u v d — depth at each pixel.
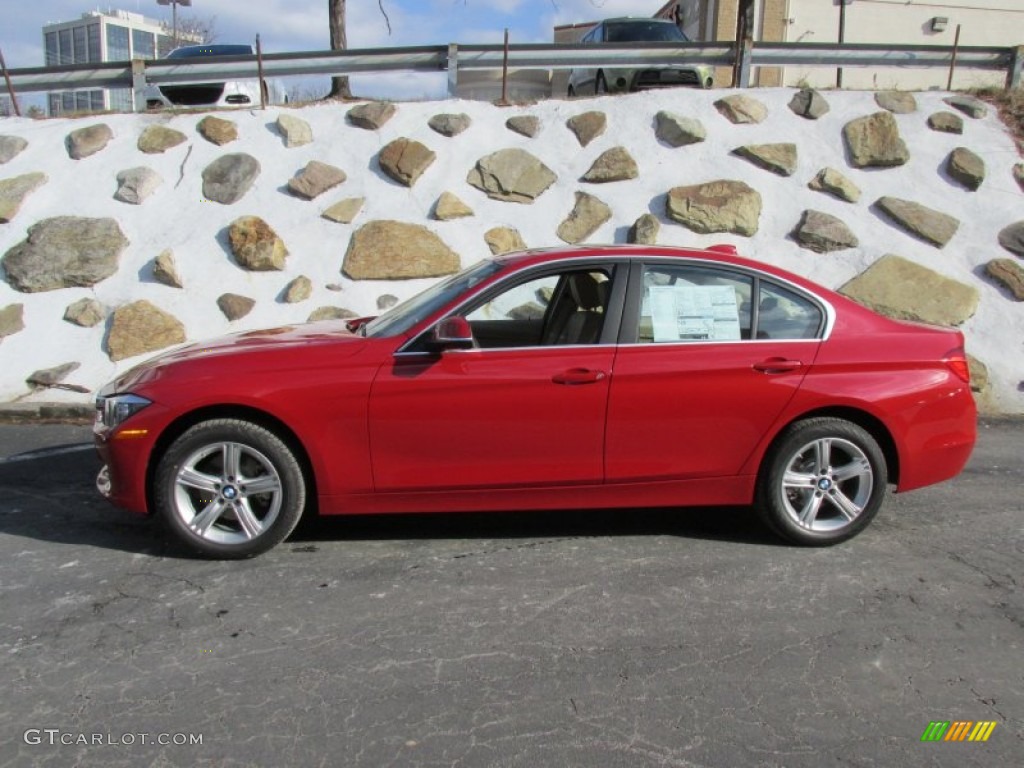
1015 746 2.98
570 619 3.84
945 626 3.82
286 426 4.39
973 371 8.00
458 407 4.36
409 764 2.85
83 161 9.78
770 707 3.18
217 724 3.06
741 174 9.62
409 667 3.44
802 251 9.05
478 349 4.43
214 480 4.38
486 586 4.18
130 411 4.35
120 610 3.92
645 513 5.24
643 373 4.43
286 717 3.10
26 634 3.70
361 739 2.98
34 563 4.46
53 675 3.38
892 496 5.59
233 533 4.45
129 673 3.39
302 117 10.29
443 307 4.52
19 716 3.11
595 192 9.52
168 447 4.39
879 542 4.79
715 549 4.66
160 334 8.36
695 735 3.01
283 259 8.95
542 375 4.38
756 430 4.53
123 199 9.38
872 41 18.94
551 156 9.88
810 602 4.04
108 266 8.85
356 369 4.34
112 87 10.66
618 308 4.55
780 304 4.67
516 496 4.52
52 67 10.56
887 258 8.90
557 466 4.48
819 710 3.17
